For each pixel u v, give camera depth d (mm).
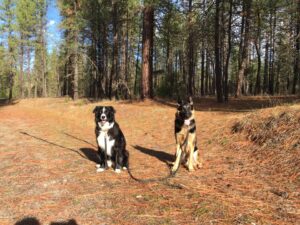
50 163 2965
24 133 4824
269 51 13070
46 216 1859
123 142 2727
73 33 10156
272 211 1806
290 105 3518
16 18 14766
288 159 2514
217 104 6453
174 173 2537
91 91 14164
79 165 2896
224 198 2002
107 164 2783
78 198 2096
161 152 3479
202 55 13227
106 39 11055
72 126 5730
